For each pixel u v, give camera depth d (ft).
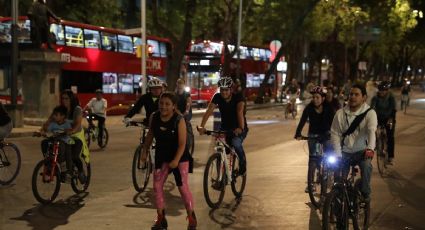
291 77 219.00
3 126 43.01
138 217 32.94
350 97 28.60
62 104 38.17
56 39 108.27
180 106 54.34
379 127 50.42
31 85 98.32
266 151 64.49
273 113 141.38
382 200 38.11
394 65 344.28
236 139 37.22
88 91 115.96
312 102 37.50
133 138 80.74
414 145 70.44
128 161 56.75
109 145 71.77
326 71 278.46
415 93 297.33
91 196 38.88
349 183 27.81
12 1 84.58
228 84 36.73
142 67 113.60
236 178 38.04
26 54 97.40
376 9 177.58
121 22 169.27
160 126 28.40
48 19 99.81
